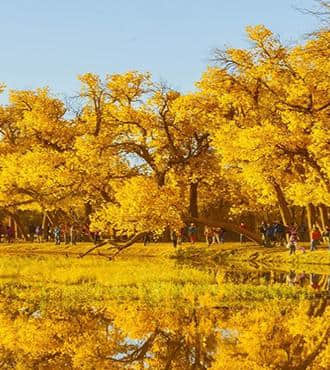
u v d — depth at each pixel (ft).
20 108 288.71
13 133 297.74
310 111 183.42
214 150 253.44
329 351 73.87
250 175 194.29
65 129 268.00
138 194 200.03
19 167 243.40
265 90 210.79
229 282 131.64
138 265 170.91
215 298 110.42
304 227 298.56
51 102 273.75
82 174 237.66
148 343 78.02
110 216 202.69
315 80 182.50
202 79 214.48
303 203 191.83
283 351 73.97
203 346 76.23
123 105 247.50
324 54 161.07
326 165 180.86
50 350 75.77
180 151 252.83
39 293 116.98
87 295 114.83
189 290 117.50
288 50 199.82
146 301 108.17
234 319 91.97
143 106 241.35
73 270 150.61
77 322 91.30
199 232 286.25
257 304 104.73
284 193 218.59
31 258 203.72
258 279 142.61
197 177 252.21
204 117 237.66
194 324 89.04
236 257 208.85
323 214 224.12
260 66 201.26
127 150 244.42
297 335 81.35
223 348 75.10
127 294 115.14
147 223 201.57
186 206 210.18
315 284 133.18
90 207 269.85
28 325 88.89
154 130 243.60
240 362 69.46
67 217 266.98
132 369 67.26
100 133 250.98
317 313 95.96
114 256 209.05
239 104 215.92
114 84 250.98
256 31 202.18
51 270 153.89
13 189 251.39
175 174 251.39
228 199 274.57
